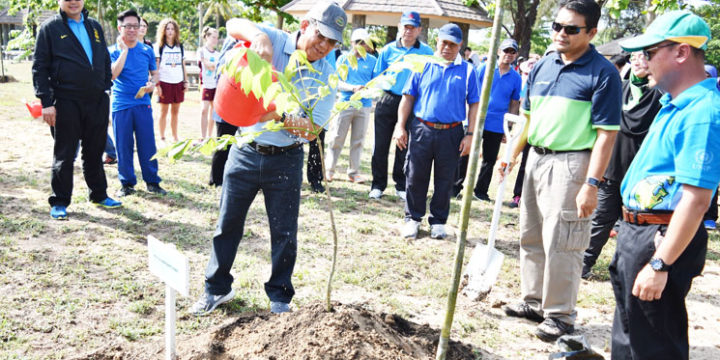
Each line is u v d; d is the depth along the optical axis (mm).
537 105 3691
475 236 6000
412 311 4031
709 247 6113
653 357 2596
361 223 5992
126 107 5988
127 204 5891
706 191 2244
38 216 5273
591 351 3438
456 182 7652
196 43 48656
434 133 5488
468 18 13359
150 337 3365
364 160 9789
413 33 6824
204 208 5992
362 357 2857
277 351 2914
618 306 2820
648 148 2521
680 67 2350
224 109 2926
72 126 5195
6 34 48562
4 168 6996
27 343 3166
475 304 4270
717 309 4531
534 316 4059
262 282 4250
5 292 3715
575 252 3680
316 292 4164
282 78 2350
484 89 2105
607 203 4852
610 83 3361
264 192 3547
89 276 4090
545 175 3650
